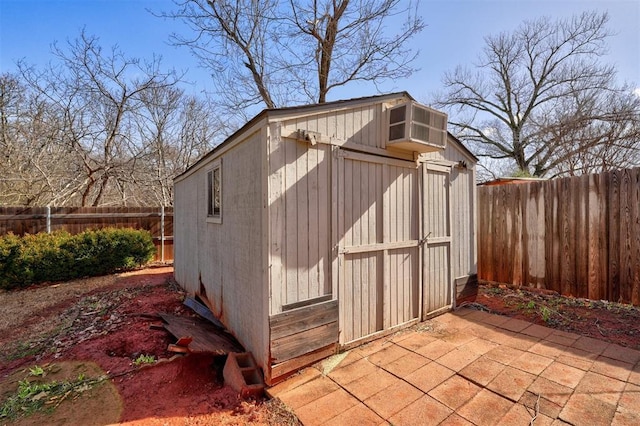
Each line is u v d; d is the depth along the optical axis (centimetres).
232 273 339
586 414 204
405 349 307
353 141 310
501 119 1471
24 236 677
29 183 979
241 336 308
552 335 334
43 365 295
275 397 232
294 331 261
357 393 235
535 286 492
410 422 202
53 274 646
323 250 286
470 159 466
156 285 613
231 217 342
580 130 897
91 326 395
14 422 209
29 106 1009
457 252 439
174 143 1339
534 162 1291
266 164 250
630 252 400
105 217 821
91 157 1074
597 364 269
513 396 226
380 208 337
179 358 284
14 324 427
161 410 217
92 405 225
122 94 1065
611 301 415
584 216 440
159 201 1290
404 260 364
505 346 310
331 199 292
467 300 450
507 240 527
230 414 214
